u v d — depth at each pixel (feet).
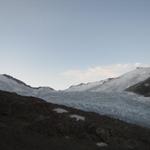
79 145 88.84
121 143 100.53
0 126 86.53
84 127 104.37
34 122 99.04
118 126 119.24
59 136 94.89
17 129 88.43
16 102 114.93
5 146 71.51
